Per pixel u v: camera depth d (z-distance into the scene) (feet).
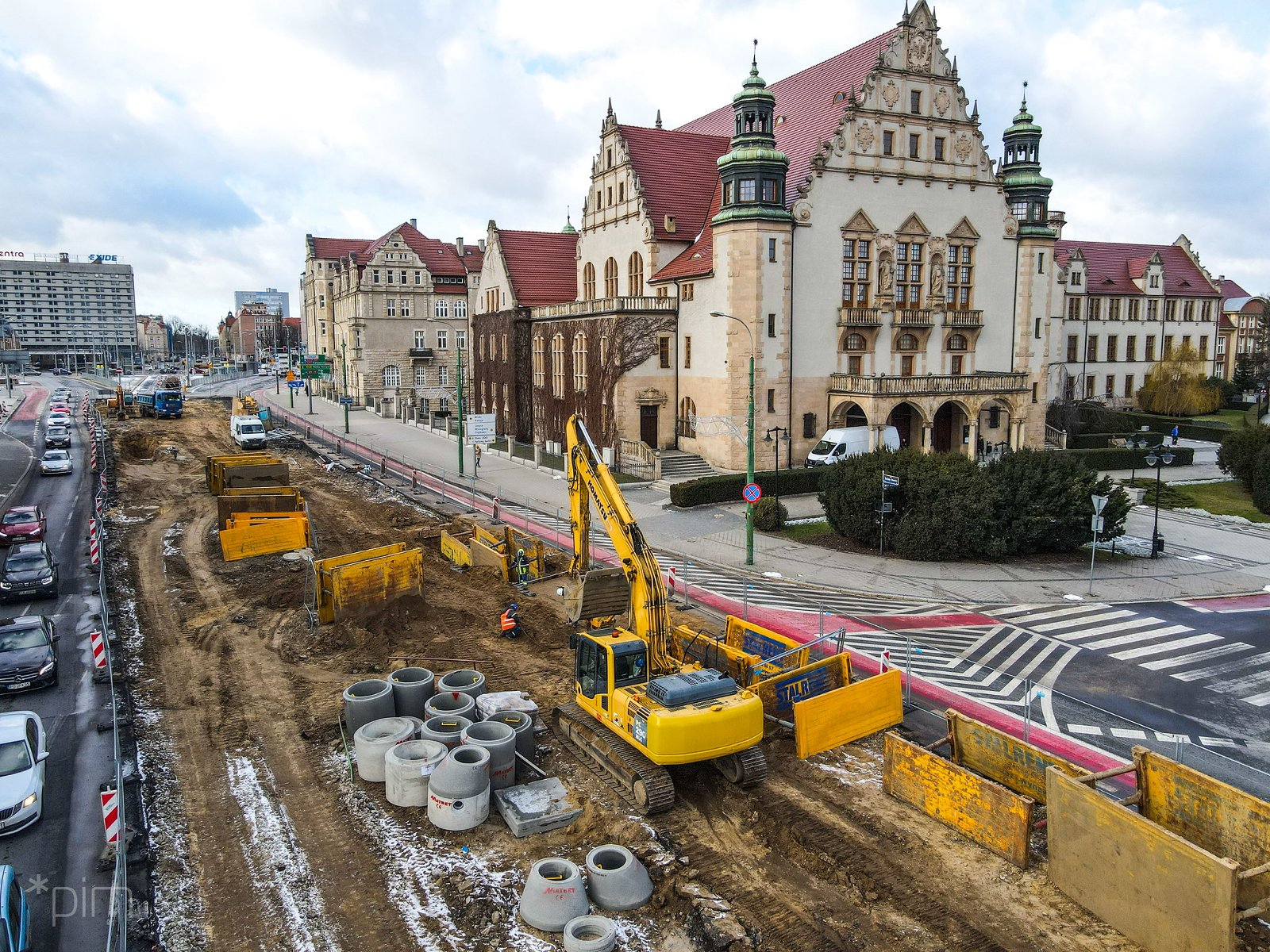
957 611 90.84
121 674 69.82
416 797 50.26
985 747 52.26
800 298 162.20
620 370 174.29
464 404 306.35
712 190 191.83
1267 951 38.09
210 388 424.87
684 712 48.47
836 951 38.37
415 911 41.09
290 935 39.40
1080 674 73.92
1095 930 39.91
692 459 168.25
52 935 40.06
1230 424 242.99
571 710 58.59
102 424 238.27
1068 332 270.26
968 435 172.04
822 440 162.09
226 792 52.11
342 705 64.75
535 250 231.91
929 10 167.32
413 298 305.32
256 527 108.78
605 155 194.70
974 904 41.70
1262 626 86.79
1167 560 112.57
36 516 114.73
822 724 57.21
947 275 177.06
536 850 46.29
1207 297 293.84
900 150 168.35
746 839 47.50
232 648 76.95
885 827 48.19
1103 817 40.09
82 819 49.93
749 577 102.73
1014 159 184.85
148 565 104.68
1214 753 59.11
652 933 39.81
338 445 204.33
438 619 85.10
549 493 153.17
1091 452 184.65
